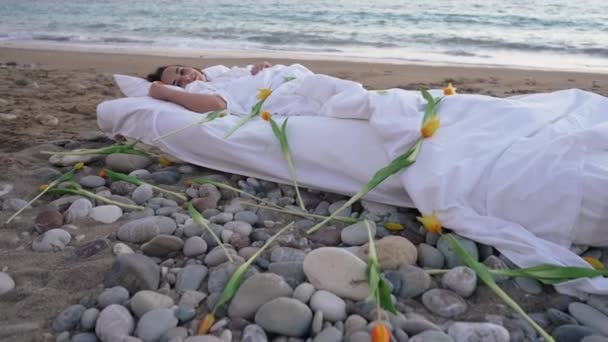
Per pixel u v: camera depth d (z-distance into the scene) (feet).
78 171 9.64
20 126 12.64
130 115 9.77
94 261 6.36
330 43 32.55
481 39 32.91
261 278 5.58
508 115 7.32
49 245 6.82
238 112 10.16
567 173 6.31
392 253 6.23
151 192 8.39
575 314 5.46
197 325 5.29
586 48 29.96
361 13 42.63
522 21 38.58
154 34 36.99
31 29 39.60
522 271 5.82
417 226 7.45
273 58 26.84
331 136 8.10
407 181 6.98
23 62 24.73
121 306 5.42
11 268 6.35
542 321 5.39
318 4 47.57
